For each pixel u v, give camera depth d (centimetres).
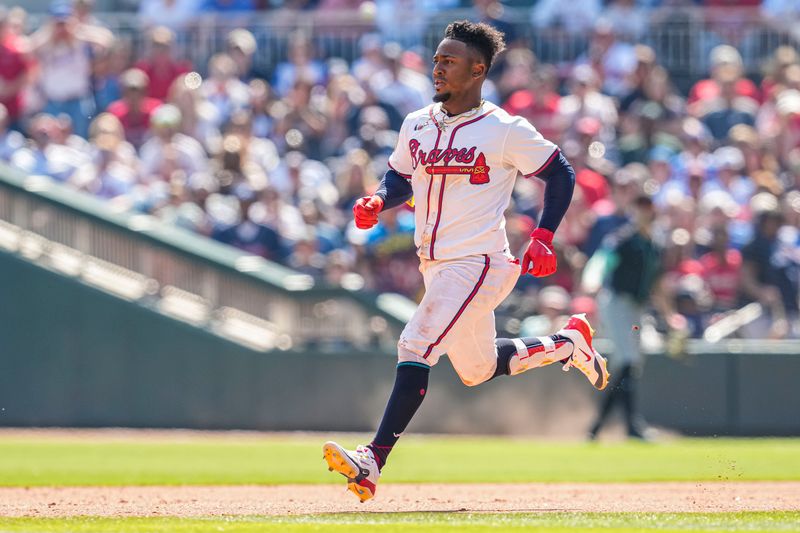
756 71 5500
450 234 1761
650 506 1967
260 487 2433
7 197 4662
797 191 4975
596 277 3916
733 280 4556
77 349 4588
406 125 1822
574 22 5538
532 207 4753
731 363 4325
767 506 1969
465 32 1764
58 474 2739
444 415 4369
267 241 4766
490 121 1752
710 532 1434
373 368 4397
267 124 5331
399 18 5541
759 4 5666
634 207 3916
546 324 4241
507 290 1792
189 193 4912
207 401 4500
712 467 2986
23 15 5550
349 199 4944
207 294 4559
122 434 4306
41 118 5225
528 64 5369
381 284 4647
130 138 5312
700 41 5506
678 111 5209
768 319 4447
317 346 4472
